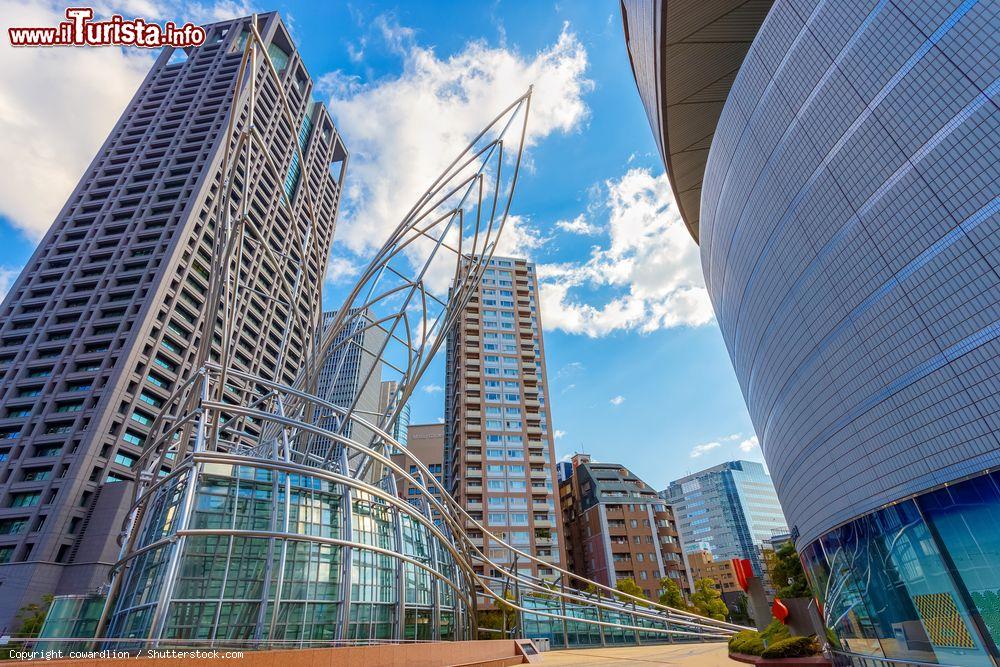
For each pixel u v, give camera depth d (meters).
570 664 28.84
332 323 41.78
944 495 12.85
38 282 83.44
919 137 13.44
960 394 12.44
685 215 42.50
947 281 12.80
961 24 12.30
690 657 29.73
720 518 189.88
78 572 58.28
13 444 66.12
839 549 17.94
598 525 87.44
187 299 82.75
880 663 15.68
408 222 39.38
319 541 27.11
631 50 36.53
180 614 21.69
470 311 102.38
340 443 33.25
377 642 26.41
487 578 46.88
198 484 26.03
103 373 71.19
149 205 88.25
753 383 27.47
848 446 16.80
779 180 19.53
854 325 16.12
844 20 15.76
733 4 26.20
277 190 107.00
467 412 90.31
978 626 11.84
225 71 109.06
